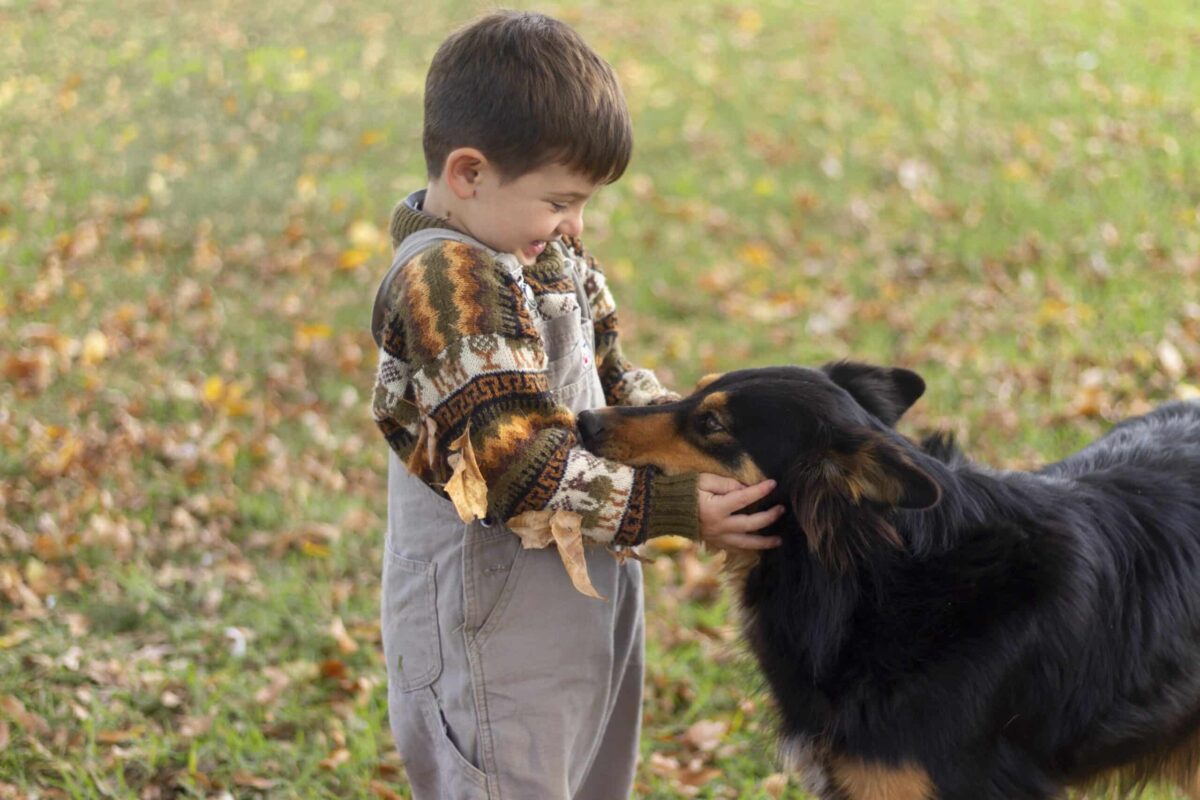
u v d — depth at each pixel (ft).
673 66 38.27
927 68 37.29
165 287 23.68
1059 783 9.61
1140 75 35.73
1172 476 10.13
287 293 23.52
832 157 30.50
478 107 7.41
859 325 22.02
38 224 26.17
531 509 7.49
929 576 8.82
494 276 7.50
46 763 11.56
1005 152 30.25
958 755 8.79
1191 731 9.96
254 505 16.60
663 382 19.84
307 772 11.63
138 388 19.71
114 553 15.48
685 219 27.40
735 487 7.95
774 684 9.59
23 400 19.20
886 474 8.00
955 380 19.40
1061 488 9.68
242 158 30.30
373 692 13.00
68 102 33.94
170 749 11.97
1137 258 23.80
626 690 9.47
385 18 42.70
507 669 8.05
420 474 7.81
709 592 14.98
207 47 39.17
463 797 8.31
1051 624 8.94
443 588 8.11
